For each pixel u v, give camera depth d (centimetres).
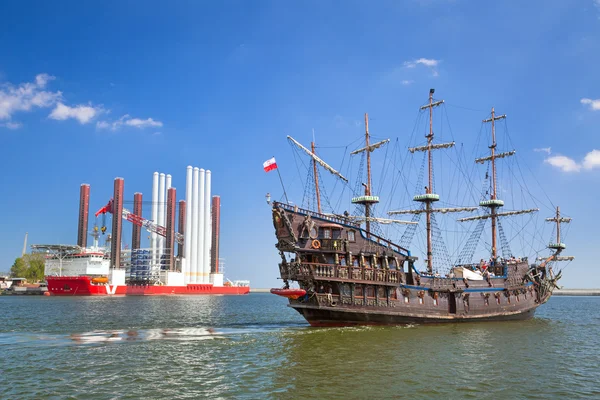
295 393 2944
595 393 3036
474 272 7562
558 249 8756
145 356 4016
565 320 8019
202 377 3306
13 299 16588
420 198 8238
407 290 6281
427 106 8519
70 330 5997
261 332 5528
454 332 5634
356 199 8000
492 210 9119
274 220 5822
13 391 2945
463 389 3069
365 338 4997
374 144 8050
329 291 5859
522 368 3709
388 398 2858
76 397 2838
